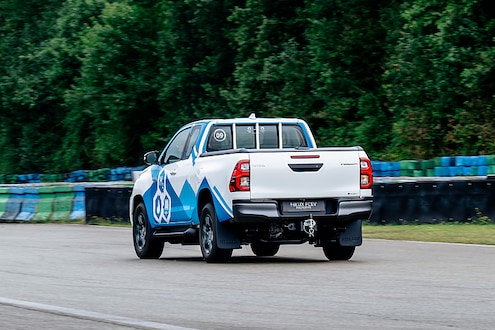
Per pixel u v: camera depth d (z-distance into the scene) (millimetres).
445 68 50656
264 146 21094
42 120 80312
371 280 15117
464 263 18141
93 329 10297
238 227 19297
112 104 70688
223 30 66062
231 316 11211
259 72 61312
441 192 30359
